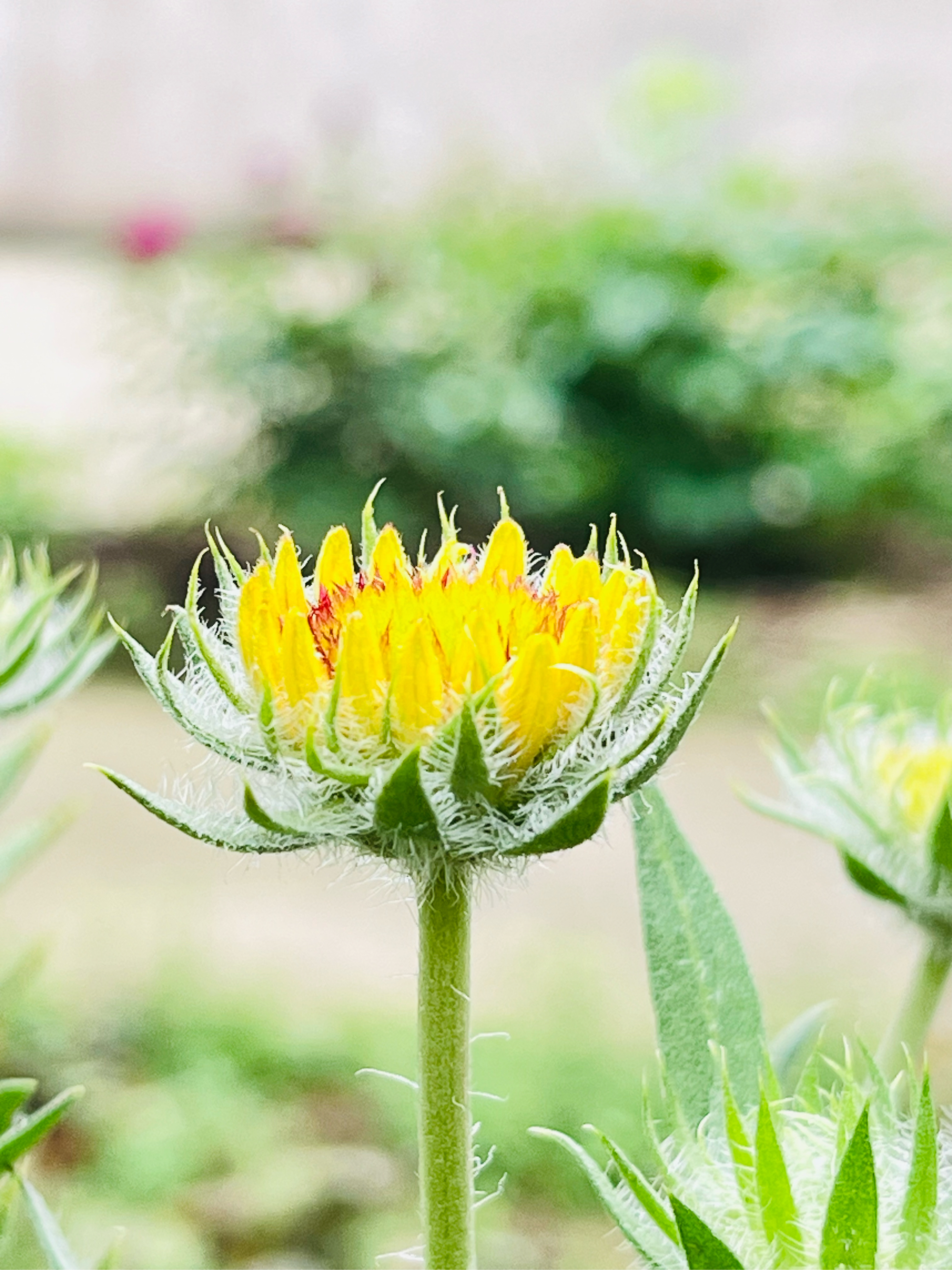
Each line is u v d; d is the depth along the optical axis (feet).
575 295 27.43
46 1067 12.18
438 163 33.17
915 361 28.63
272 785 3.16
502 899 3.19
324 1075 12.44
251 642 3.12
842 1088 3.49
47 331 37.68
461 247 28.35
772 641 24.23
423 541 3.34
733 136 37.29
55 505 26.53
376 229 29.12
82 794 18.51
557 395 27.22
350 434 26.89
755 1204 2.97
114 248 27.71
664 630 3.24
